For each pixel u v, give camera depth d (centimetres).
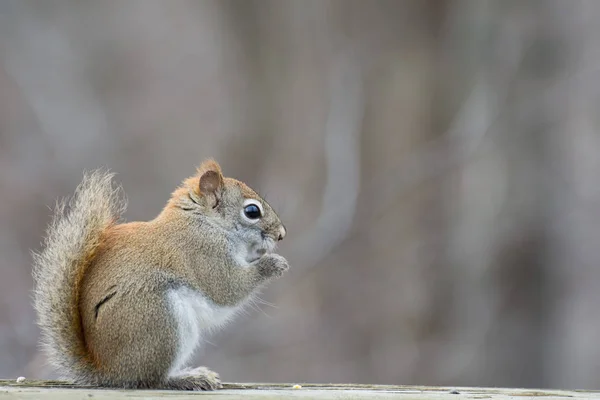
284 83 1864
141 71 2000
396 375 1551
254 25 1917
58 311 685
